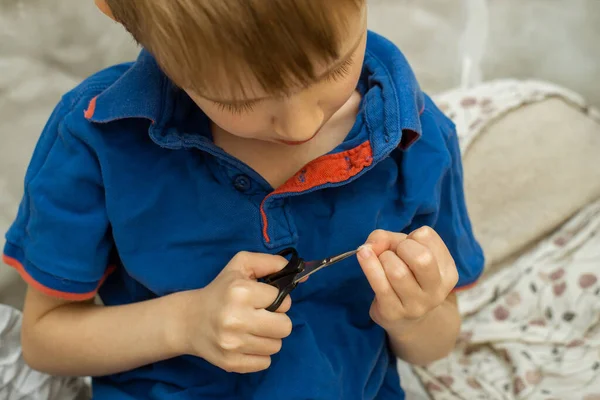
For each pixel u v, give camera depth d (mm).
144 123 699
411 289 648
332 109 609
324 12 532
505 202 1094
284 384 722
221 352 675
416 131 672
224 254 709
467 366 975
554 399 911
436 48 1262
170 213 701
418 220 749
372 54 729
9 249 733
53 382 809
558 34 1248
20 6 938
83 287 720
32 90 953
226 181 689
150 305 726
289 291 668
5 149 942
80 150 693
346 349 756
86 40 971
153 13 539
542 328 988
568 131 1131
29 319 761
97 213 705
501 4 1252
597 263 1017
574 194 1095
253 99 570
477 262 798
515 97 1159
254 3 517
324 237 715
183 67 553
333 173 679
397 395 831
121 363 738
